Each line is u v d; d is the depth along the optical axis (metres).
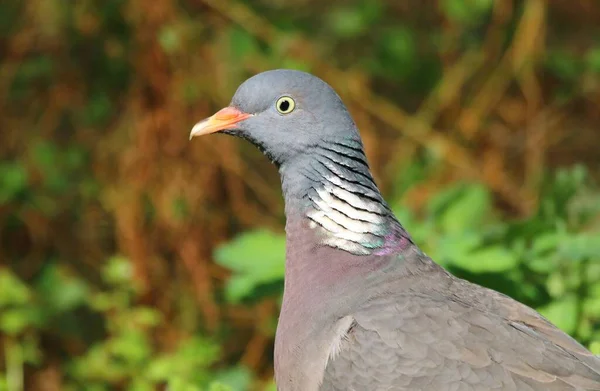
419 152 15.27
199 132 7.87
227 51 13.85
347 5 15.52
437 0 15.94
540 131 15.19
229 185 13.71
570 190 9.55
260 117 7.74
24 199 14.23
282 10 15.07
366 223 7.47
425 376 6.65
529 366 6.61
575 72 15.46
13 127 14.67
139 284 13.41
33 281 14.38
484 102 15.07
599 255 8.46
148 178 13.55
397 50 15.11
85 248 14.59
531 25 14.69
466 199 9.65
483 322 6.83
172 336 13.33
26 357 12.42
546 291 8.76
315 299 7.30
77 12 14.17
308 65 14.27
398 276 7.31
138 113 13.62
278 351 7.36
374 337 6.86
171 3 13.48
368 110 14.91
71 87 14.58
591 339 8.59
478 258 8.41
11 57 14.49
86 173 14.45
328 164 7.57
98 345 12.48
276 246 8.81
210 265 13.66
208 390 8.18
